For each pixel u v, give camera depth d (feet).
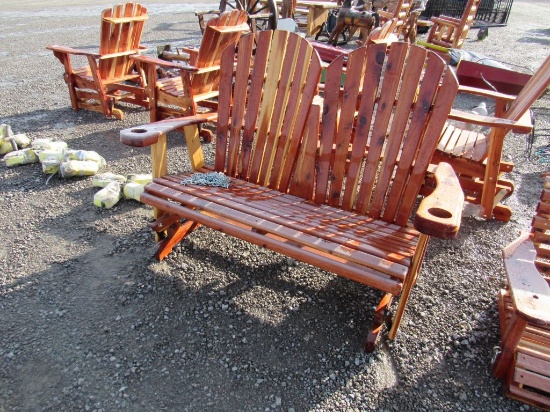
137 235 8.99
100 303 7.23
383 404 5.73
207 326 6.83
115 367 6.13
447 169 6.29
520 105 8.58
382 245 6.09
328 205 7.65
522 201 11.09
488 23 40.40
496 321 7.12
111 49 15.12
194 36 30.71
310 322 6.95
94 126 14.99
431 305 7.43
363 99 6.95
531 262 5.88
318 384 5.95
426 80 6.42
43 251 8.48
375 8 26.63
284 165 7.97
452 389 5.94
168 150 13.44
